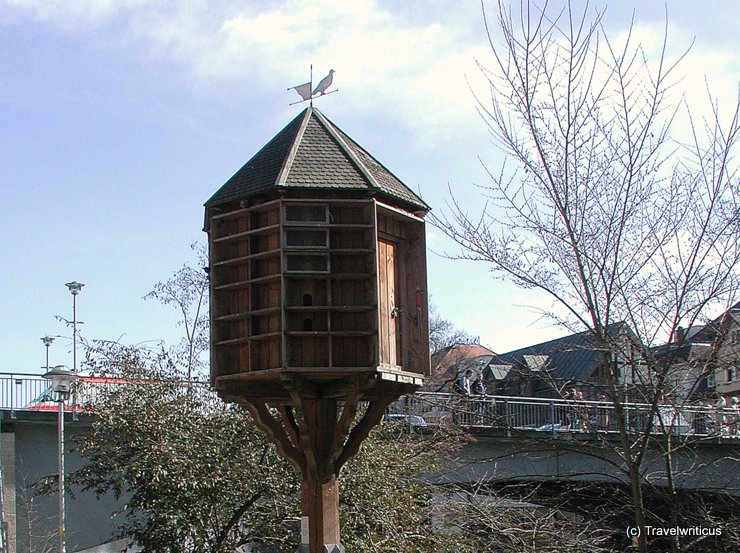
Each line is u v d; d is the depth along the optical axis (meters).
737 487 14.64
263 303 11.99
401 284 12.95
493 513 13.31
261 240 12.12
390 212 12.48
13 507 20.34
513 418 24.67
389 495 17.09
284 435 12.60
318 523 12.27
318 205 11.92
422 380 12.75
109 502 20.75
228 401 12.52
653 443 12.24
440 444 18.72
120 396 17.12
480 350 37.28
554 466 21.00
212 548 16.62
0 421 20.42
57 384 16.56
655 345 11.26
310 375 11.83
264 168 12.45
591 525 12.86
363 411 18.14
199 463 16.34
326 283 11.84
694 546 11.97
